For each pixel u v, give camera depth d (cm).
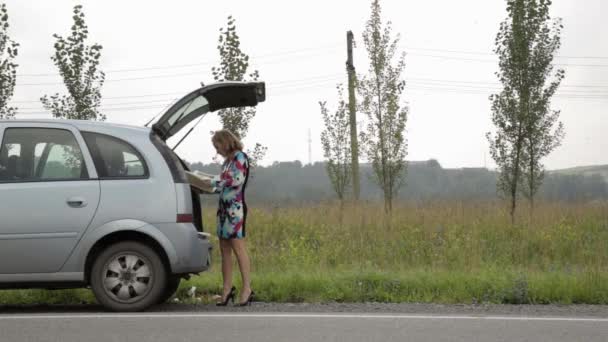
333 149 2291
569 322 698
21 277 748
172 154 800
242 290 830
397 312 765
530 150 1958
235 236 829
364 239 1515
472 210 1956
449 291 881
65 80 1648
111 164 773
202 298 866
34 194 753
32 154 768
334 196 2286
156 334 630
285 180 8662
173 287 848
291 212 1922
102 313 749
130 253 761
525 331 653
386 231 1636
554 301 852
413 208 2011
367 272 966
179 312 759
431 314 749
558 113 1961
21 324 675
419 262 1269
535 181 1981
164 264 771
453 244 1389
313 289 886
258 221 1759
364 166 2431
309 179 8675
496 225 1689
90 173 765
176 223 763
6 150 765
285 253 1273
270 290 882
